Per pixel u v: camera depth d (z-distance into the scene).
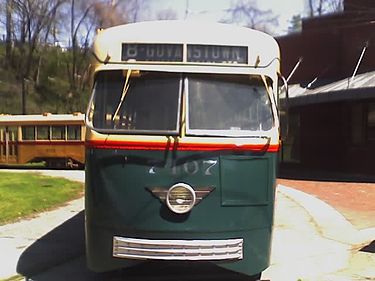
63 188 19.11
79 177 24.70
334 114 26.33
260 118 6.71
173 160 6.37
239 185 6.46
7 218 12.47
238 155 6.48
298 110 28.50
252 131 6.61
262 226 6.60
